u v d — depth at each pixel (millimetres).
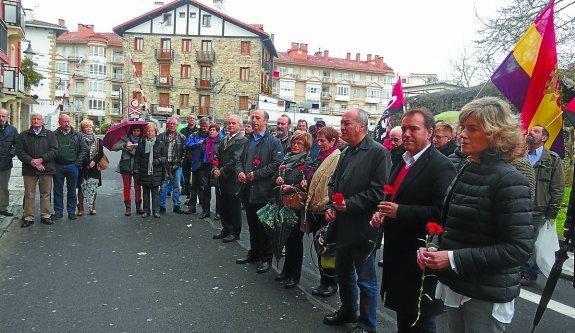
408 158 3398
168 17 51469
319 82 82438
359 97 86125
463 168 2627
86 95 75562
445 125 5559
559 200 5535
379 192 3877
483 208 2428
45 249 6758
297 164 5359
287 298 5105
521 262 2324
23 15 25969
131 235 7742
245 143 6863
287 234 5305
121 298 4965
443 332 4348
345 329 4312
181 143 9703
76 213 9266
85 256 6473
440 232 2648
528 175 4996
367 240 3977
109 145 9320
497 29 10406
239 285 5484
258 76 51281
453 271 2480
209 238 7730
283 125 8328
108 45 76250
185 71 51781
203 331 4211
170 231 8117
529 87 5371
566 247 3107
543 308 3021
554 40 5277
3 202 8688
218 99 51594
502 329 2533
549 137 5734
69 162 8578
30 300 4844
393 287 3326
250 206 6223
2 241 7105
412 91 30938
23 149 8039
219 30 51250
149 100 51812
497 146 2434
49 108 46031
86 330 4168
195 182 9797
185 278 5684
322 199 4871
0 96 22516
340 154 4781
